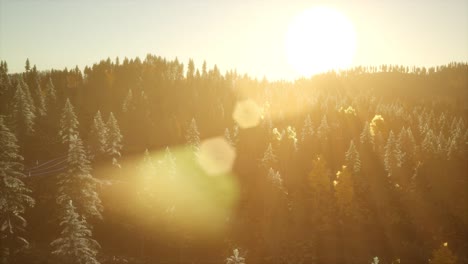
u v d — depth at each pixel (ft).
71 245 97.60
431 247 207.21
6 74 409.49
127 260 161.68
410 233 215.72
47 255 139.74
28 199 110.01
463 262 197.67
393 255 199.93
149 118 344.28
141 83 457.27
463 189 241.14
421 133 355.77
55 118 317.42
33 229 159.33
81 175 136.26
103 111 354.74
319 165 238.07
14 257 126.52
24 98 264.72
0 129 105.91
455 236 213.87
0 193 102.42
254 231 208.23
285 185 251.19
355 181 244.22
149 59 612.70
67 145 268.21
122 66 538.88
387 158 258.98
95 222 177.78
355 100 525.34
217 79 604.08
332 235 212.43
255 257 188.96
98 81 463.83
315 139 302.66
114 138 244.63
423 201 232.94
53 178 202.69
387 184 247.09
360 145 284.41
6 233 109.50
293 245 201.57
